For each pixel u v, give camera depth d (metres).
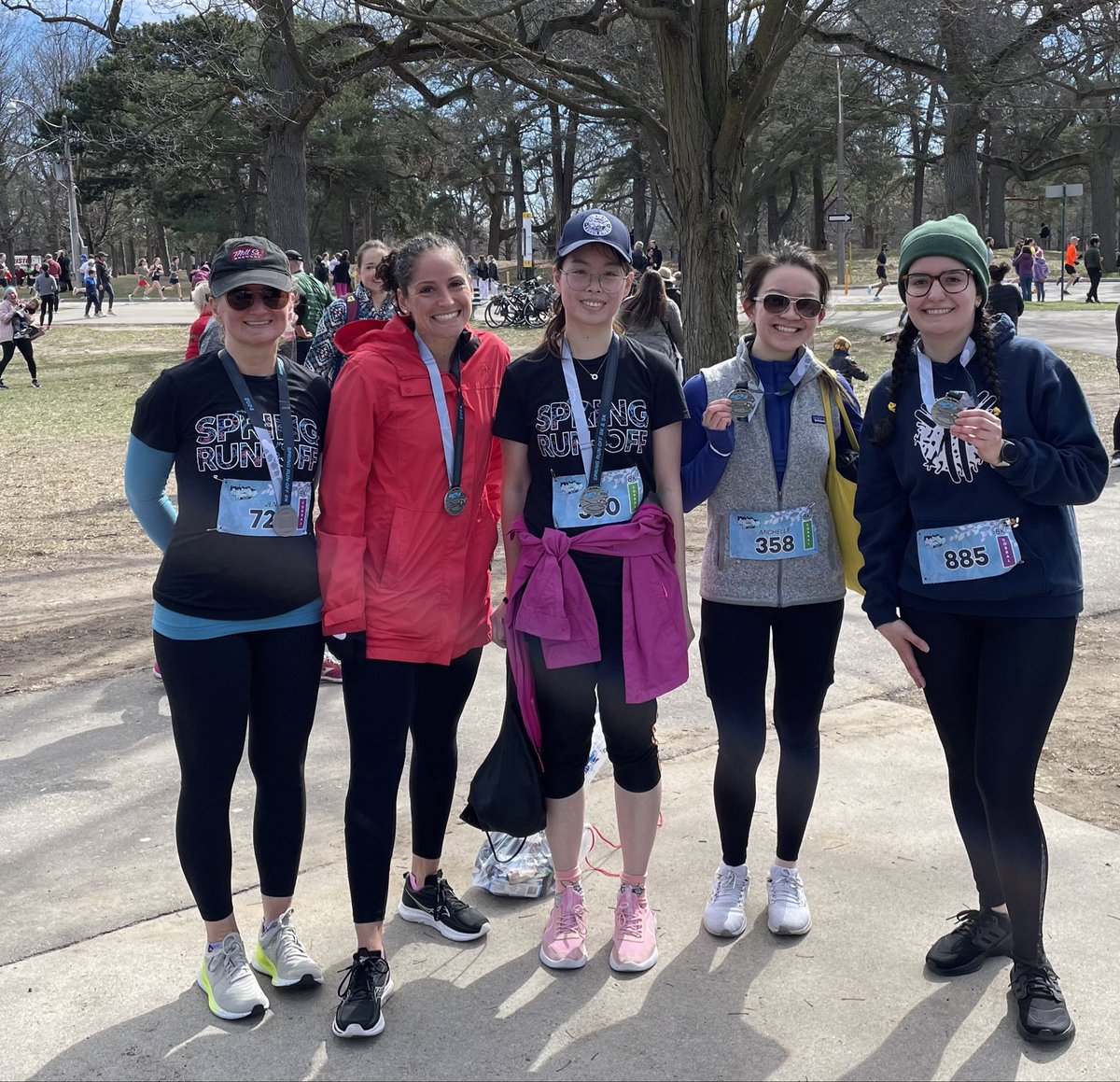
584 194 61.66
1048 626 2.67
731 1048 2.66
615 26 16.03
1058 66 18.89
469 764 4.34
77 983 2.97
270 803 2.91
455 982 2.96
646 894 3.29
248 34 19.91
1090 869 3.40
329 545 2.88
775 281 3.01
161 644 2.79
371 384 2.87
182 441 2.78
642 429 2.91
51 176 59.66
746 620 3.10
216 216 49.62
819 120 40.09
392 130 49.53
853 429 3.13
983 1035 2.69
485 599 3.13
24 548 8.59
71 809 4.02
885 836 3.66
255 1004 2.80
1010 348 2.71
